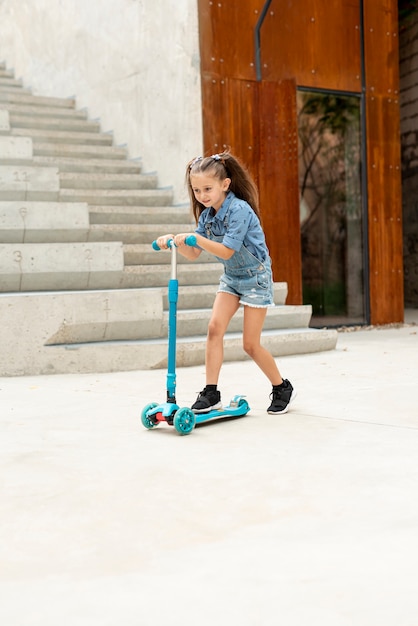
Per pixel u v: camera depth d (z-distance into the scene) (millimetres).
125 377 5168
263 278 3615
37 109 9898
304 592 1668
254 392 4422
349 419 3566
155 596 1663
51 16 11094
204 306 6895
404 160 11797
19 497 2416
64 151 9023
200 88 7781
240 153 7965
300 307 6742
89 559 1896
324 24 8375
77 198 8062
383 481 2520
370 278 8797
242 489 2463
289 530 2080
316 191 8500
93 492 2459
